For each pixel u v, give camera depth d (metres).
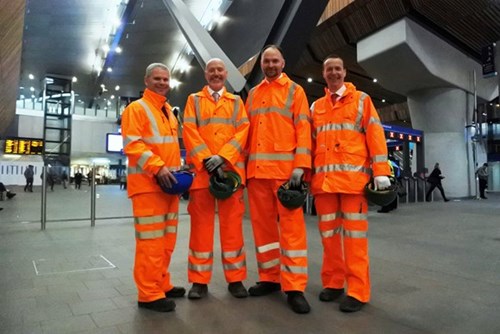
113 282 3.57
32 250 5.14
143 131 3.01
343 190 2.95
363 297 2.84
